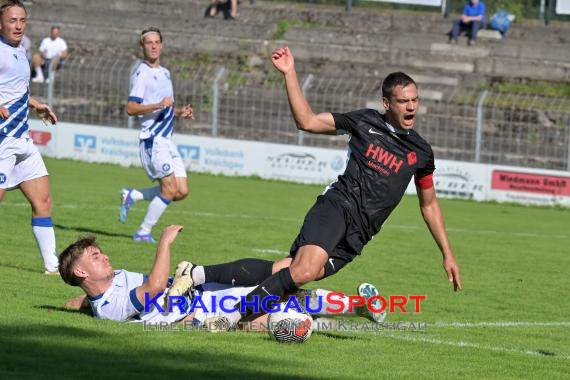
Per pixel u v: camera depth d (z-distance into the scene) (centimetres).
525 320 1589
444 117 4312
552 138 4359
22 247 1981
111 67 4853
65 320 1218
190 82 4625
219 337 1187
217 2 5712
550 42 5431
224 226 2611
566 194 3881
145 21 5650
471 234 2883
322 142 4394
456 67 5228
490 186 3956
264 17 5712
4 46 1582
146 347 1088
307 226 1212
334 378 1002
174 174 2198
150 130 2186
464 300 1759
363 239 1248
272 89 4422
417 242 2577
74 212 2659
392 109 1222
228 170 4191
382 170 1230
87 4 5866
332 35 5481
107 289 1245
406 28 5572
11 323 1167
